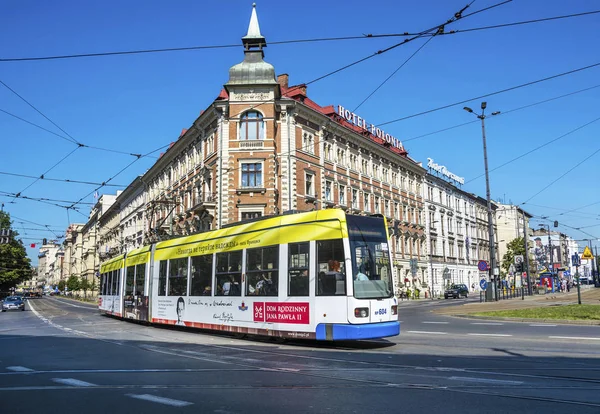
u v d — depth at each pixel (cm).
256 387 839
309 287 1437
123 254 2880
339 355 1255
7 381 934
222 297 1761
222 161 3916
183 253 2073
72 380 935
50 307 5588
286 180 3906
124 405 724
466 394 764
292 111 4053
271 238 1588
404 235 5847
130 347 1502
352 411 667
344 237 1388
